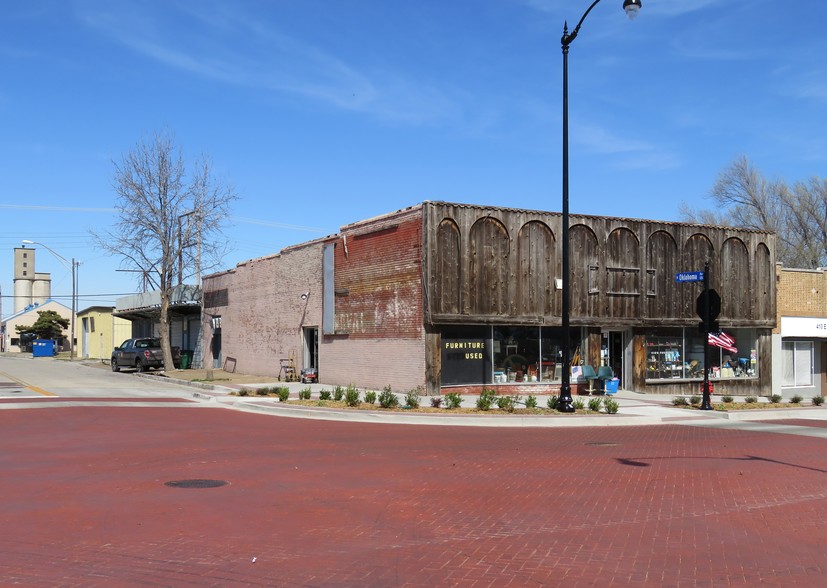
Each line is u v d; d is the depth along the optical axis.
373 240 27.22
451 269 24.77
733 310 30.77
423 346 24.38
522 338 26.45
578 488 10.20
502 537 7.64
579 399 24.31
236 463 11.92
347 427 17.48
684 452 13.91
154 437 15.10
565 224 20.59
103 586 6.00
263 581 6.18
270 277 35.25
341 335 29.08
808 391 33.88
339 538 7.50
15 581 6.09
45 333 94.19
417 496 9.52
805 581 6.37
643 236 28.59
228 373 38.06
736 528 8.14
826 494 10.02
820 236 49.25
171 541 7.30
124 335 62.53
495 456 12.99
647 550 7.25
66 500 9.05
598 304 27.38
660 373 29.08
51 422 17.50
